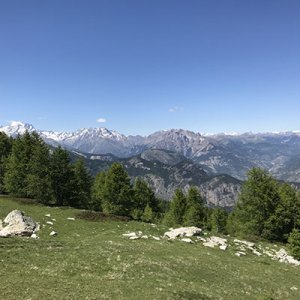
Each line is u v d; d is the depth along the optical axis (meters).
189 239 53.22
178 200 97.81
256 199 77.25
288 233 78.50
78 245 40.72
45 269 29.95
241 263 45.91
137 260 36.31
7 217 51.78
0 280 26.03
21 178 80.06
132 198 85.06
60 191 81.06
